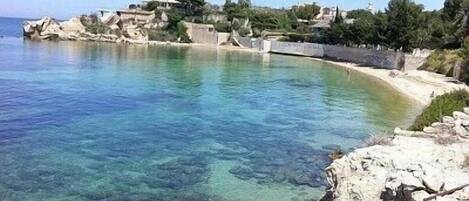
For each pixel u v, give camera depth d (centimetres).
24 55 9719
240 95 5728
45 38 15025
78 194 2342
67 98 4959
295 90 6391
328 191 2167
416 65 9081
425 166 1645
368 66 10369
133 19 16462
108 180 2562
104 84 6131
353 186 1828
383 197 1664
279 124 4138
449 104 3144
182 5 17312
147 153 3098
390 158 1903
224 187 2536
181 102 5053
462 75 7356
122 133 3588
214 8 18525
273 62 10856
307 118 4459
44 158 2878
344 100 5662
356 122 4344
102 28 15762
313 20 18175
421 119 2970
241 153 3189
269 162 3000
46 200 2245
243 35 15838
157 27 16312
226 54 12775
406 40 10006
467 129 2283
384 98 5916
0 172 2586
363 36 11400
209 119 4241
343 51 11919
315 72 8975
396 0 10238
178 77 7256
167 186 2519
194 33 16050
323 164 2977
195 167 2852
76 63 8681
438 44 10181
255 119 4319
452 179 1519
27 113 4106
